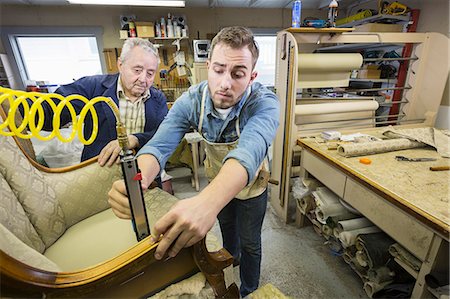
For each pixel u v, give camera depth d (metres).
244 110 0.88
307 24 1.56
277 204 1.93
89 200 1.14
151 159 0.80
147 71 1.33
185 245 0.54
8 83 3.19
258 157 0.66
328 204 1.46
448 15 2.17
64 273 0.53
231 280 1.03
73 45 3.42
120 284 0.58
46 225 0.94
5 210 0.77
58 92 1.32
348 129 1.78
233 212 1.19
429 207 0.84
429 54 1.72
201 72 3.35
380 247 1.14
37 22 3.21
